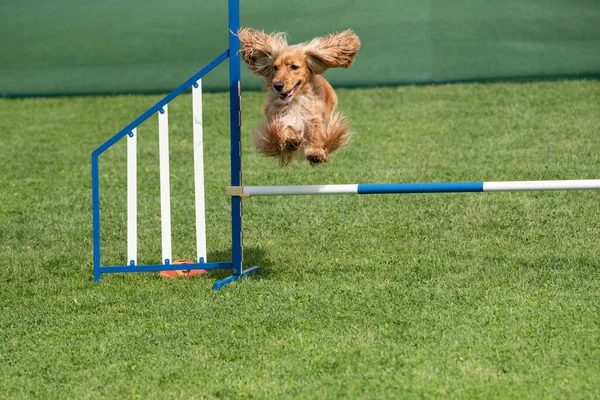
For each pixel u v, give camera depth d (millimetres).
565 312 7109
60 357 6766
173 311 7707
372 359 6312
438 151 14086
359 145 14797
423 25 20359
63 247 10297
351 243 9797
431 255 9102
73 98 20672
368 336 6766
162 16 21359
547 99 17250
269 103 8586
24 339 7250
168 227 8828
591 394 5590
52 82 21188
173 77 20859
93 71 21312
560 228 9867
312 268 8898
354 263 8977
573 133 14656
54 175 14102
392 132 15617
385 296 7773
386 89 19156
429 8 20234
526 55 19469
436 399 5621
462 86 18969
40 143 16609
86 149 15930
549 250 9055
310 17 21188
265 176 13219
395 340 6688
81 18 22125
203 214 8781
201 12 21453
